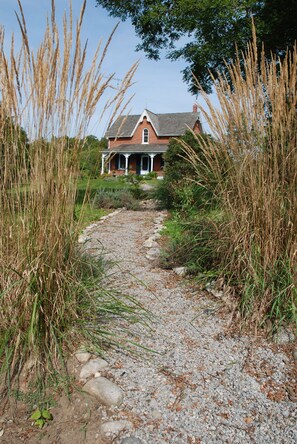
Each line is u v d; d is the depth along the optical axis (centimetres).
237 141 350
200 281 409
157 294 389
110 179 2189
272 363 263
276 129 326
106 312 315
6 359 227
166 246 539
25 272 250
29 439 200
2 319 254
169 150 1173
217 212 403
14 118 256
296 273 304
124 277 434
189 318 332
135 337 296
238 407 223
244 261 332
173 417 215
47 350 252
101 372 250
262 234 322
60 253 264
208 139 385
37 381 235
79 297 289
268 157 334
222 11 1009
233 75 345
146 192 1370
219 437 201
